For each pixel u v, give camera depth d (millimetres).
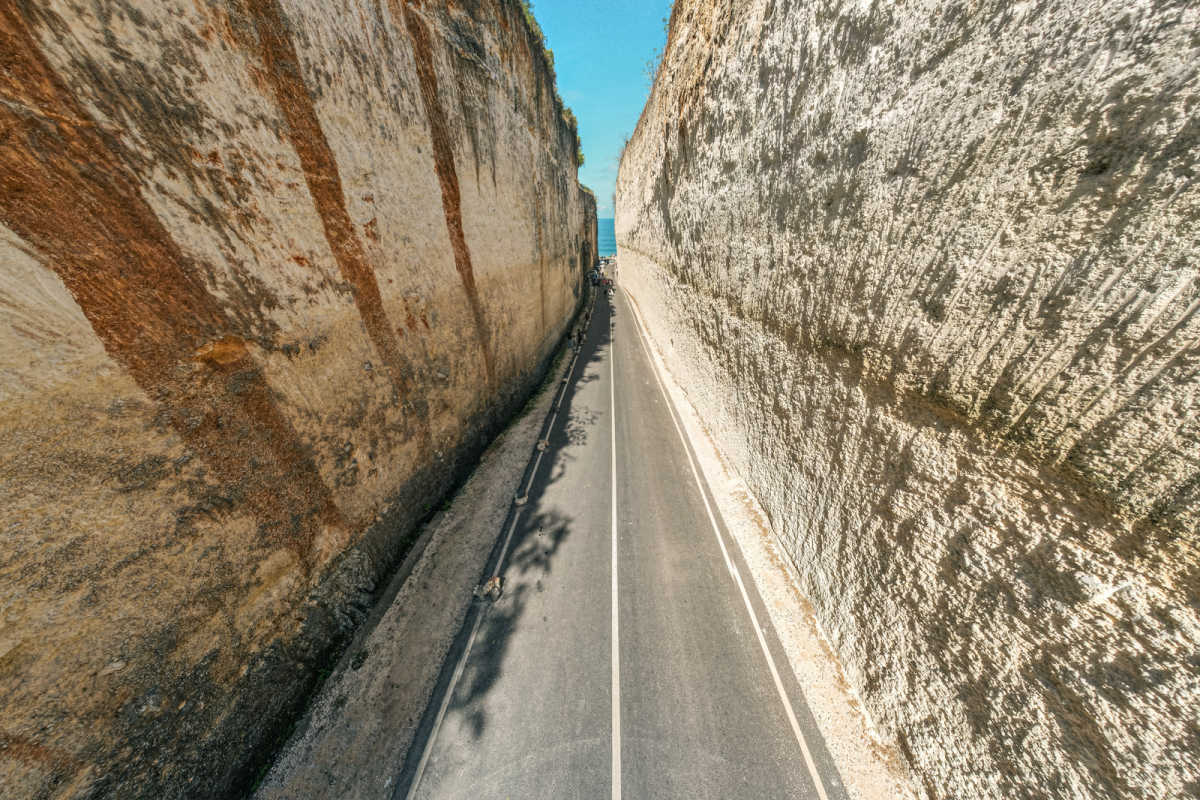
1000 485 2729
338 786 3945
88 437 2797
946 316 2965
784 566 6336
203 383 3518
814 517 5316
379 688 4750
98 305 2850
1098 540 2219
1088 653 2283
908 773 3838
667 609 5750
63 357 2680
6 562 2443
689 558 6629
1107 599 2189
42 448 2590
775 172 5590
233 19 3633
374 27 5391
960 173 2750
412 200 6348
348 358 5234
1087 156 2066
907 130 3188
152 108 3100
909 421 3486
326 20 4609
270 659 4180
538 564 6500
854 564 4465
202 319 3508
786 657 5098
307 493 4641
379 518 5949
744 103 6465
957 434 3027
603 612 5703
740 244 7023
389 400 6074
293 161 4324
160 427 3203
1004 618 2746
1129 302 1961
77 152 2729
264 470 4094
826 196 4402
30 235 2529
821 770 4027
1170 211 1784
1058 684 2441
